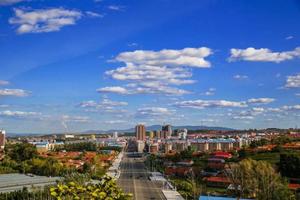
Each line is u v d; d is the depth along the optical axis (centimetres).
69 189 2505
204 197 13212
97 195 2520
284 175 17325
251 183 14062
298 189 14788
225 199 12938
